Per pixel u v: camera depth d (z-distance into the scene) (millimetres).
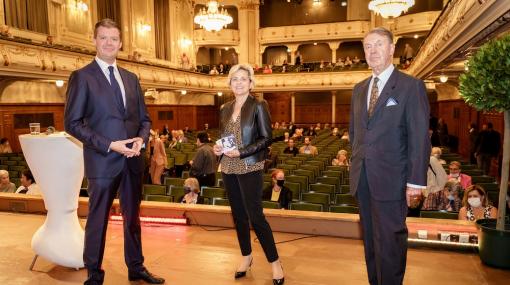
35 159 2721
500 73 2621
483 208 4160
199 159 7031
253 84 2719
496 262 2883
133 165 2525
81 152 2734
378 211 2074
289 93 25094
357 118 2207
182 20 21938
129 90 2496
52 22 13164
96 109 2359
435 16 20047
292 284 2656
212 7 17188
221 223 3924
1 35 9891
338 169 8844
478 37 6051
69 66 12055
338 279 2734
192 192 5324
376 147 2068
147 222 4039
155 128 19750
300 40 23875
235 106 2736
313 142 15008
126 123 2441
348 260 3068
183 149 12641
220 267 2949
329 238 3578
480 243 3002
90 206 2418
